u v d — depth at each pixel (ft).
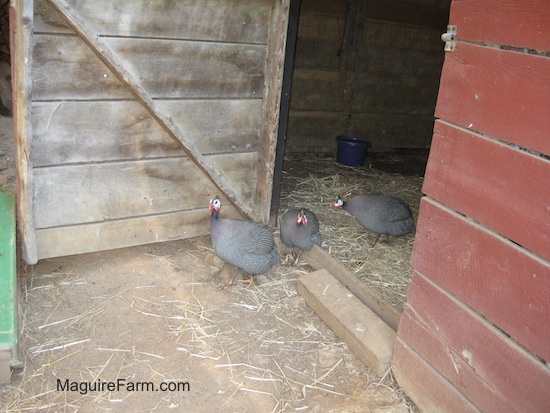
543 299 6.36
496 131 6.76
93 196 11.98
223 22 12.15
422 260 8.43
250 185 14.33
